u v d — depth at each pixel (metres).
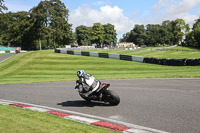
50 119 5.68
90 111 7.00
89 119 5.92
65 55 43.47
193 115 5.97
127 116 6.20
